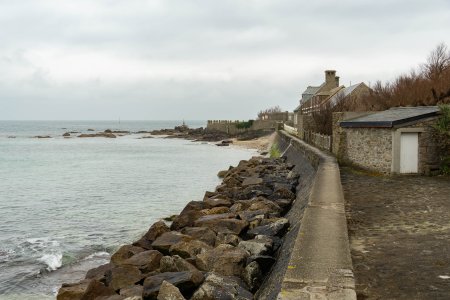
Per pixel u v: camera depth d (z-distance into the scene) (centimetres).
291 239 978
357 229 945
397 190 1394
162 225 1345
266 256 947
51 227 1859
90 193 2716
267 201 1584
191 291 851
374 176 1714
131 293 866
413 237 875
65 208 2255
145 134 12569
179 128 12862
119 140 9631
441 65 3066
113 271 996
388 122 1702
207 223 1321
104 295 902
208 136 9456
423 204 1178
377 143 1800
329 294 521
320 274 580
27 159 5144
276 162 3194
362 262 734
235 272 912
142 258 1068
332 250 675
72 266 1362
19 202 2430
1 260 1415
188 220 1505
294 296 516
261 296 774
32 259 1424
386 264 723
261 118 9744
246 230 1289
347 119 2142
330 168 1599
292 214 1412
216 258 939
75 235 1722
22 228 1848
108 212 2145
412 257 754
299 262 625
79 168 4159
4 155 5697
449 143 1689
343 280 560
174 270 954
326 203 993
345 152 2052
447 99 2627
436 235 885
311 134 3069
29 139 9719
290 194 1750
